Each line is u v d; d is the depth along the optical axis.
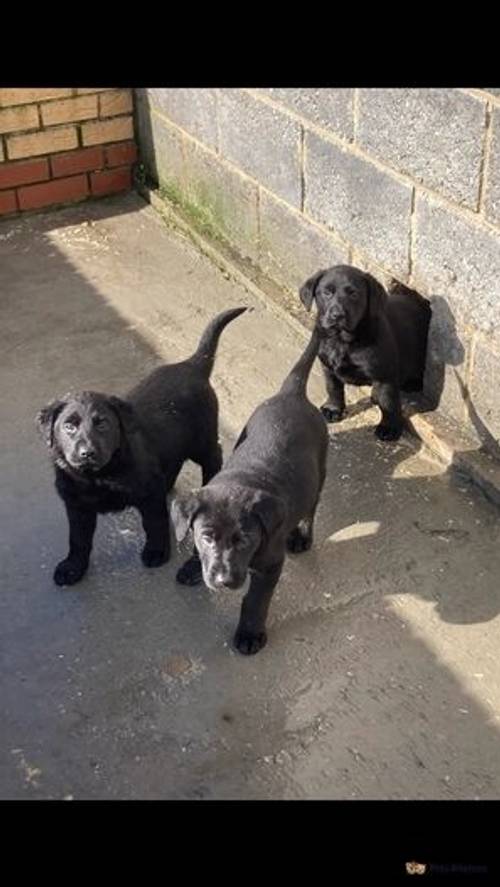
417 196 1.88
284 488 1.52
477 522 1.78
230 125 2.37
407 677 1.51
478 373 1.86
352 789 1.37
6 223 2.71
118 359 2.20
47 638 1.59
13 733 1.45
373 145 1.95
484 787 1.37
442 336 1.93
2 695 1.50
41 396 2.10
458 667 1.53
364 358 1.88
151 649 1.57
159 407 1.69
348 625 1.60
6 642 1.58
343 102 1.99
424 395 2.02
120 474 1.56
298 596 1.65
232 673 1.53
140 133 2.77
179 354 2.22
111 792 1.37
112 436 1.51
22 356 2.22
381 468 1.91
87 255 2.58
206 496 1.40
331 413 2.03
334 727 1.45
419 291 1.96
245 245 2.49
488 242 1.75
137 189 2.83
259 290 2.38
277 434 1.59
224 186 2.49
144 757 1.41
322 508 1.82
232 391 2.10
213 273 2.50
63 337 2.28
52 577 1.69
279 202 2.30
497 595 1.64
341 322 1.80
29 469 1.92
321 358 1.95
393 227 1.97
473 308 1.83
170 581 1.68
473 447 1.88
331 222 2.15
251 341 2.25
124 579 1.69
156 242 2.63
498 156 1.67
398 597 1.64
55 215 2.75
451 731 1.44
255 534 1.39
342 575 1.68
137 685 1.51
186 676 1.52
